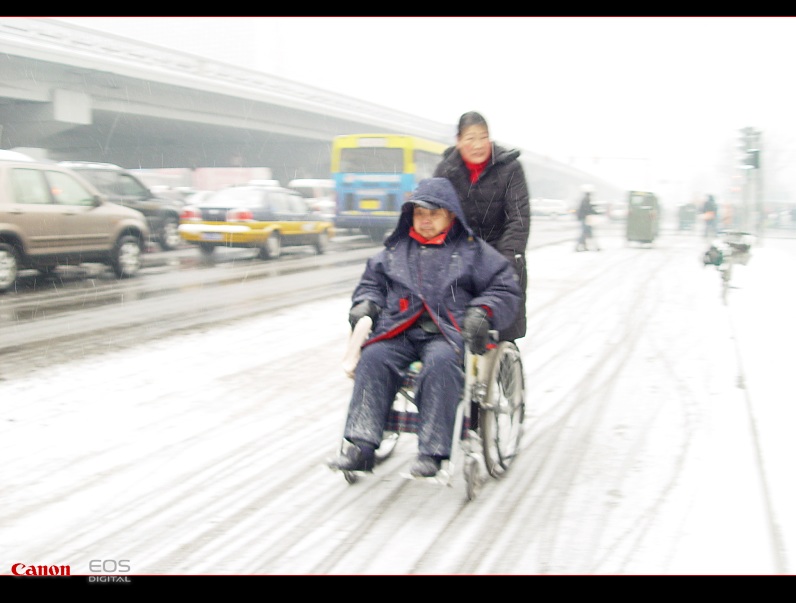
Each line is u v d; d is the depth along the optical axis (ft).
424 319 12.91
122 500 12.61
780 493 12.88
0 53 87.10
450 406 12.11
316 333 27.66
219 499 12.70
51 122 99.40
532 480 13.71
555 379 21.15
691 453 14.98
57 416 17.10
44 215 38.70
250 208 57.21
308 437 15.98
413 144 80.69
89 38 100.58
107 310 32.30
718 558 10.69
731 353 24.11
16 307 32.78
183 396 18.95
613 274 49.44
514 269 13.41
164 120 118.42
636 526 11.73
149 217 62.69
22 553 10.80
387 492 13.11
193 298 36.35
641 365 22.68
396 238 13.35
